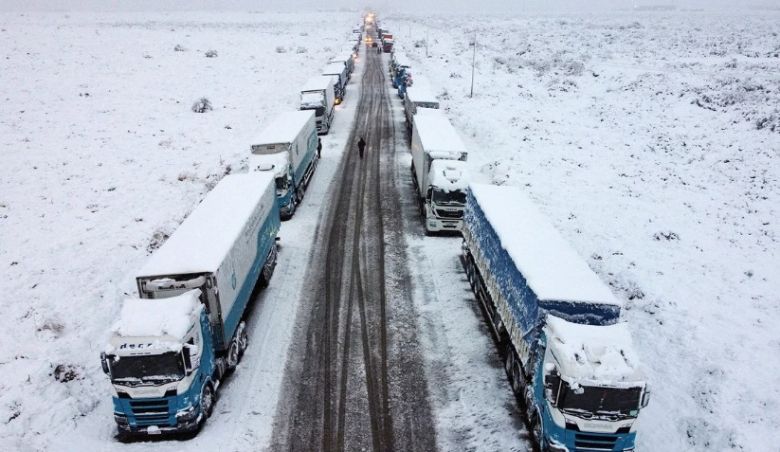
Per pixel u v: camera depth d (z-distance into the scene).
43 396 10.55
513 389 11.16
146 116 33.59
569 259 11.13
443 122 23.91
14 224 18.33
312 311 14.17
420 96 31.95
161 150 27.36
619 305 9.40
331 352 12.42
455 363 12.07
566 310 9.46
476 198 15.03
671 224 19.48
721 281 15.48
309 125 24.70
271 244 16.06
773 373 11.30
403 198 22.72
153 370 9.05
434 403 10.77
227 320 11.16
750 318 13.52
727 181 23.52
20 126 29.94
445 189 18.17
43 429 9.82
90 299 14.21
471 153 27.91
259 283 15.28
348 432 9.93
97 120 32.12
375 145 30.47
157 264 10.62
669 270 16.17
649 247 17.72
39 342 12.20
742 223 19.45
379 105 41.00
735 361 11.73
